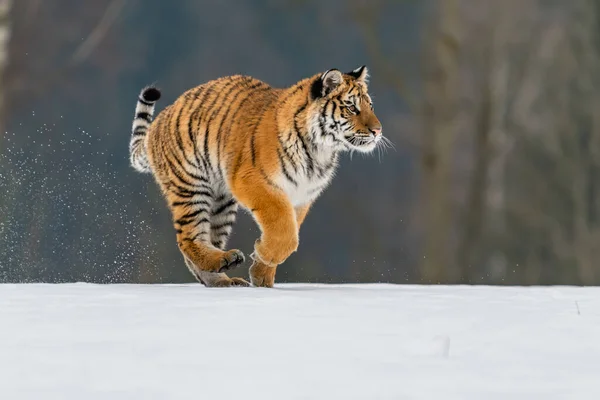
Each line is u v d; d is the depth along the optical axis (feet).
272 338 42.22
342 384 33.81
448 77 236.02
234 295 60.13
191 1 344.28
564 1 293.84
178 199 80.69
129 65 323.98
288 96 75.61
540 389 33.32
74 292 62.80
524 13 283.18
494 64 258.78
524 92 284.41
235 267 77.00
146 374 35.19
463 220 265.34
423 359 38.11
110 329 44.39
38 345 40.50
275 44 339.16
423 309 53.01
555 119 280.92
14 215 98.89
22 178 101.50
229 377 34.76
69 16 314.35
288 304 54.24
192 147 79.25
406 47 313.12
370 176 285.64
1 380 34.45
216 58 336.29
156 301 55.52
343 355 38.65
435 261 227.81
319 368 36.24
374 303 55.77
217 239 83.30
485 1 263.70
